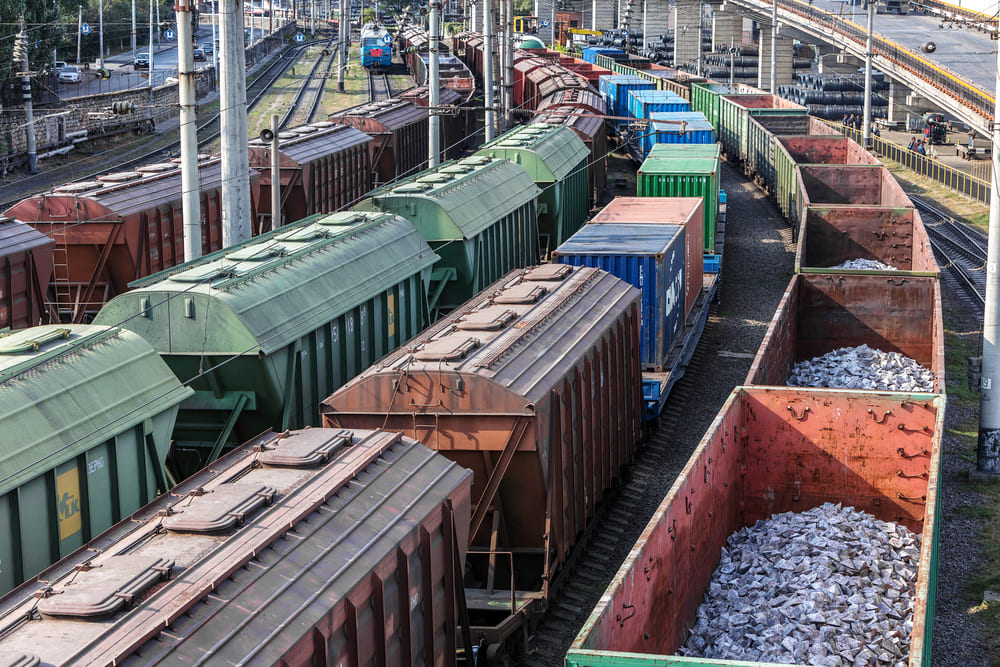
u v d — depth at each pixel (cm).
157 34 12850
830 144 5241
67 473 1346
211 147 6681
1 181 5188
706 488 1401
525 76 6975
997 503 2134
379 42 11194
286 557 1042
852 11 11262
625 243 2542
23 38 5425
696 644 1293
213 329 1664
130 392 1484
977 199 5597
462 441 1488
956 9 11619
